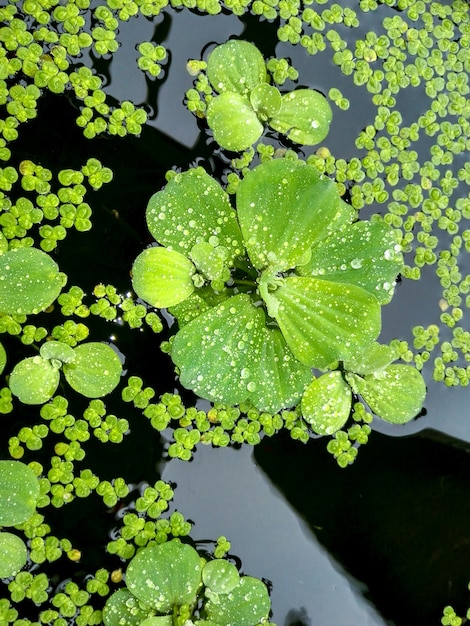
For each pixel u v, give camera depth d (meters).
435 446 0.61
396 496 0.61
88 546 0.58
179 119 0.60
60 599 0.58
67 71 0.60
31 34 0.59
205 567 0.58
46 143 0.59
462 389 0.62
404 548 0.60
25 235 0.59
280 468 0.60
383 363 0.59
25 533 0.58
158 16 0.60
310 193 0.58
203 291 0.59
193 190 0.59
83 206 0.59
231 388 0.59
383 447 0.61
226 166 0.60
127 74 0.60
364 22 0.62
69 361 0.58
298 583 0.60
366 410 0.61
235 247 0.59
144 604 0.57
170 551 0.58
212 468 0.59
